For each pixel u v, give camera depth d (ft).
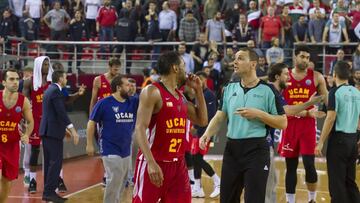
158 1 63.82
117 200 26.45
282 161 48.08
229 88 21.33
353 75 39.99
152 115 18.51
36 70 34.71
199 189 33.19
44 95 30.96
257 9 62.49
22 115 27.43
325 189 35.88
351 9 58.23
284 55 55.83
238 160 20.63
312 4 61.62
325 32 55.83
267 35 56.13
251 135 20.40
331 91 25.71
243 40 58.34
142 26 61.57
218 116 21.52
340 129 25.67
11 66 54.85
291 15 59.67
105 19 61.21
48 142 30.86
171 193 18.85
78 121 52.19
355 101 25.77
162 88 18.51
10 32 61.00
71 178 40.52
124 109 26.30
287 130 28.68
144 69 53.57
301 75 28.96
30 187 34.65
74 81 54.75
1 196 27.32
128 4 61.21
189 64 54.13
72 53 59.52
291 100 29.04
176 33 60.34
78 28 61.57
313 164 28.91
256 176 20.13
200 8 65.82
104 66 60.90
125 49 59.72
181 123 18.78
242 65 20.63
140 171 18.74
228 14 61.87
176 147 18.78
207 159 49.98
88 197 33.35
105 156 26.12
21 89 34.99
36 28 62.90
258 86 20.66
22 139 27.25
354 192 26.25
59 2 64.39
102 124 26.32
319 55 56.39
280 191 34.73
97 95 35.17
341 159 25.73
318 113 28.30
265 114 19.77
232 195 20.99
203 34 56.75
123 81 26.30
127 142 26.43
